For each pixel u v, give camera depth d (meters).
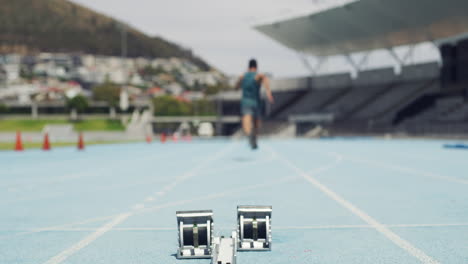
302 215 4.54
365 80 55.84
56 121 81.81
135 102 85.94
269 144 28.25
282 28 54.78
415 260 2.95
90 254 3.17
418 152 16.91
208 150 20.16
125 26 53.84
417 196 5.73
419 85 48.84
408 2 40.12
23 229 4.01
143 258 3.06
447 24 42.41
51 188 6.90
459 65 38.41
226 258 2.51
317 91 61.56
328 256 3.06
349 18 47.34
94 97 136.88
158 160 13.22
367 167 10.16
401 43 52.50
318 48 58.94
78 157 14.88
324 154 15.87
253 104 11.37
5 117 85.00
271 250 3.22
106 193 6.31
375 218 4.35
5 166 11.16
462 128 34.00
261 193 6.13
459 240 3.46
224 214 4.61
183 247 3.06
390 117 45.72
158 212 4.80
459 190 6.27
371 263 2.89
